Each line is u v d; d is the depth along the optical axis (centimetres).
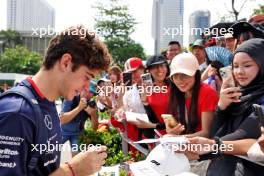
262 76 253
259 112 221
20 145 167
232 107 264
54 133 193
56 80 187
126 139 463
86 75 191
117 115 479
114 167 299
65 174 192
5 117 167
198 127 342
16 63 7662
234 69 262
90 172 200
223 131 273
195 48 517
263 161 234
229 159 265
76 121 565
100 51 190
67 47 184
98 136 536
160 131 407
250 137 242
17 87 181
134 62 534
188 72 330
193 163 297
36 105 176
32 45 7925
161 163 250
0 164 165
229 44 445
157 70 433
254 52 252
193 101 335
